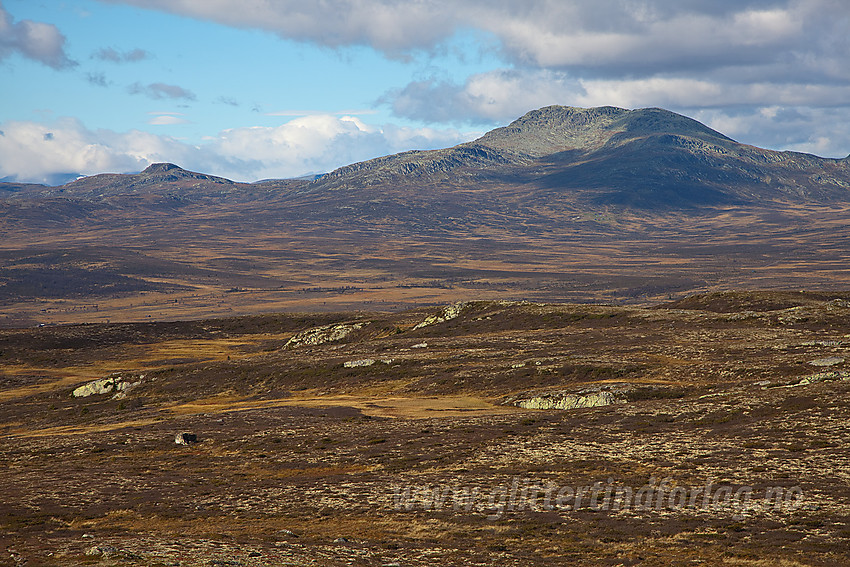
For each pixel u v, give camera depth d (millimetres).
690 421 60938
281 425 72438
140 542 35406
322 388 102625
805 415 57094
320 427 70375
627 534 36406
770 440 51969
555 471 49156
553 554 33812
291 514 42688
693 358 90812
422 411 78562
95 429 87250
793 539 33969
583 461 51031
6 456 69062
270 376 112688
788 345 91125
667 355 93875
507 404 79375
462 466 52188
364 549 34906
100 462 63094
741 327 112438
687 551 33469
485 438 60562
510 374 92188
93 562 30672
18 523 42344
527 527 38125
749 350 91500
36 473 58969
